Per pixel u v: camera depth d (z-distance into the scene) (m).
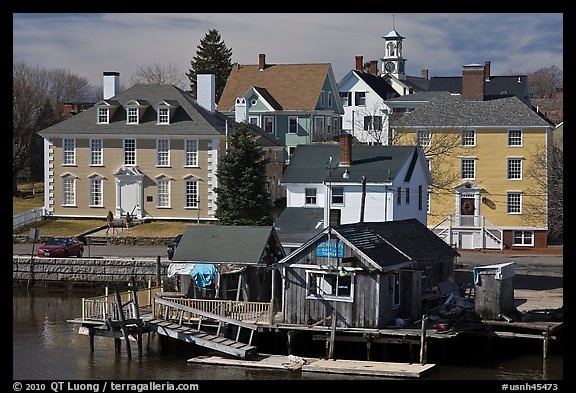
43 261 170.00
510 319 116.44
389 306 115.38
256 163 183.50
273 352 119.19
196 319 120.44
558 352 120.00
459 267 170.75
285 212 159.25
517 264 176.88
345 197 157.75
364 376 106.44
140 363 113.69
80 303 156.50
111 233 196.38
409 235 129.75
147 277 165.88
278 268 117.00
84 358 116.38
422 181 174.25
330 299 114.44
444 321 116.00
